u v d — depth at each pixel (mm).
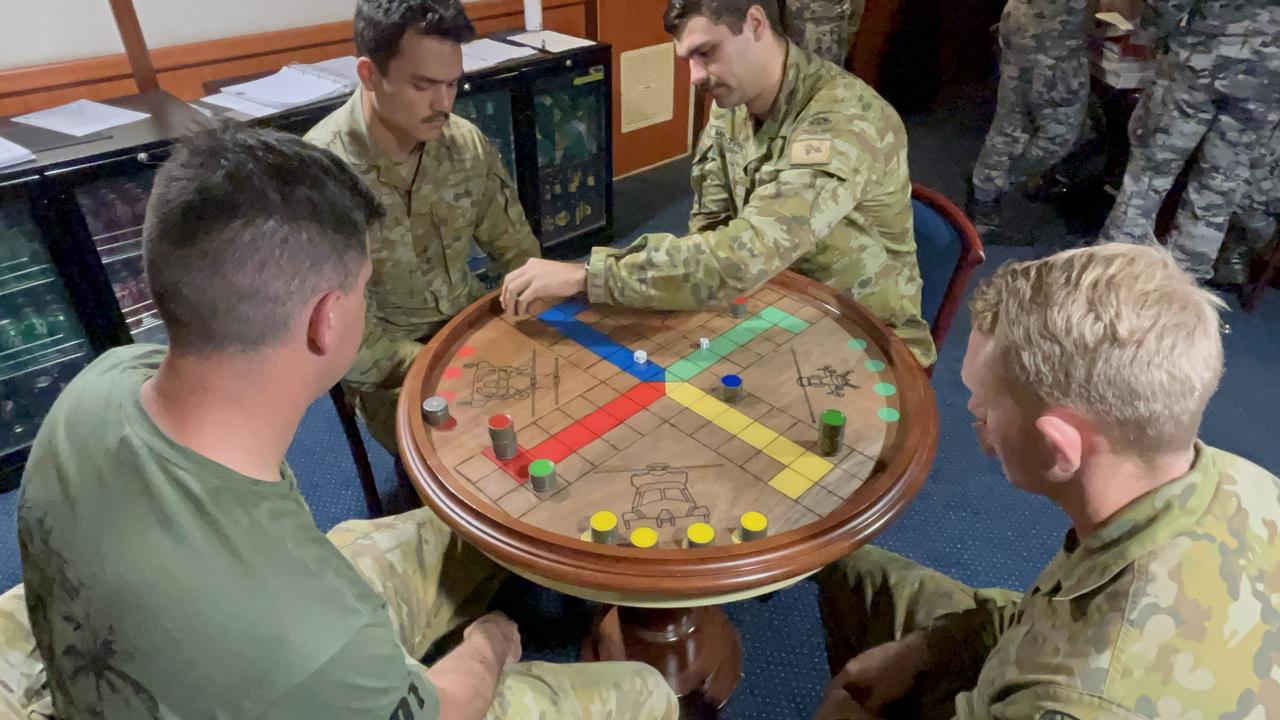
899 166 1559
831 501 1116
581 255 3283
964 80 4812
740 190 1733
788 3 3479
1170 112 2475
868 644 1375
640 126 3756
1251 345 2590
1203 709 672
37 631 778
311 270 767
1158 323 705
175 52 2389
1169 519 736
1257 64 2260
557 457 1204
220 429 775
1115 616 722
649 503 1122
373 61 1539
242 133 798
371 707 778
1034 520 2008
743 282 1370
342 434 2342
